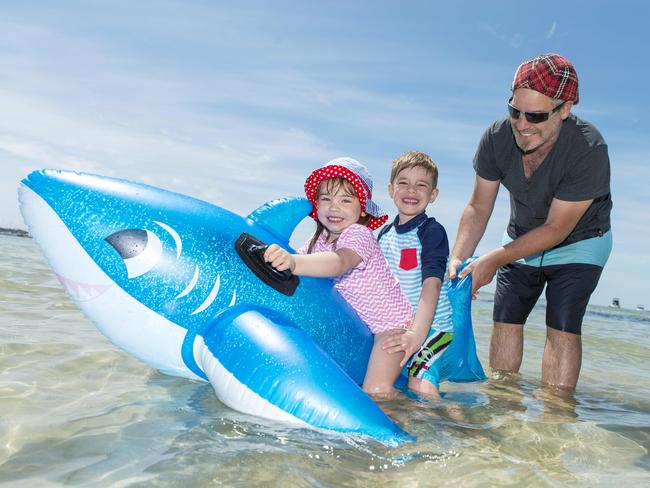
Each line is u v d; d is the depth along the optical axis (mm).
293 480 1700
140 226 2430
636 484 1960
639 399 3482
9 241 18844
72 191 2438
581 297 3504
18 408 2211
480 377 3582
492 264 3346
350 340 2777
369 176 3133
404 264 3168
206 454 1849
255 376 2193
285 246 2756
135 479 1646
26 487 1570
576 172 3209
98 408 2279
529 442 2322
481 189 3686
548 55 3064
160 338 2473
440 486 1769
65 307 4746
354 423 2092
